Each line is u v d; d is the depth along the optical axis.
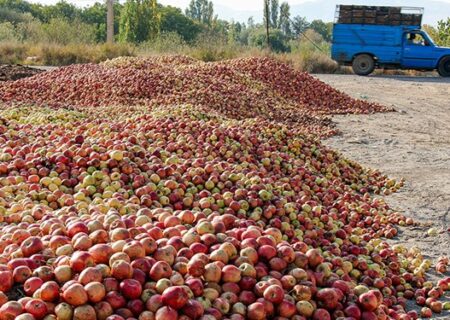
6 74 18.92
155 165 6.70
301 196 7.25
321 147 9.82
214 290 3.78
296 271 4.08
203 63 18.78
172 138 8.02
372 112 17.41
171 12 52.28
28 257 3.99
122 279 3.57
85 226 4.26
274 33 50.34
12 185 6.10
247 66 18.61
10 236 4.43
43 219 4.85
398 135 13.98
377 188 9.23
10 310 3.31
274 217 6.01
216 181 6.56
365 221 7.34
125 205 5.43
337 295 4.02
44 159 6.61
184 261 3.95
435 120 16.48
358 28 30.41
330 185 8.30
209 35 34.41
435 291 5.55
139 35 36.09
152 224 4.55
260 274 4.01
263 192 6.22
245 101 14.66
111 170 6.49
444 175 10.38
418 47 29.92
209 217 5.04
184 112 10.05
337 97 18.55
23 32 34.44
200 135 8.16
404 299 5.35
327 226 6.31
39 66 27.00
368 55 30.59
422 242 7.07
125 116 10.80
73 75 15.46
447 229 7.52
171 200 6.19
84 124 8.68
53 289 3.45
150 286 3.62
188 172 6.66
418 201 8.79
